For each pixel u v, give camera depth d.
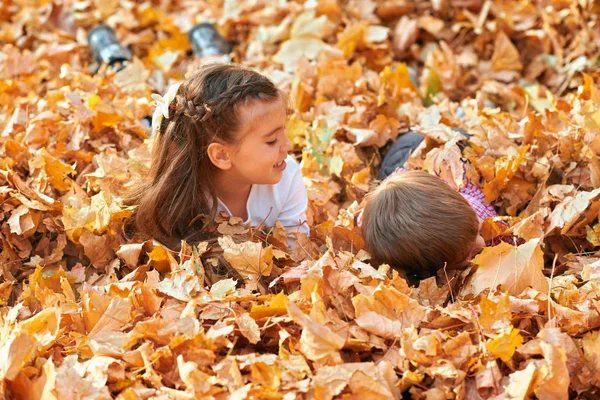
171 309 1.47
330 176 2.13
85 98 2.28
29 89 2.57
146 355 1.34
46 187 1.92
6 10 3.16
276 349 1.45
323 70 2.47
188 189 1.76
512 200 1.99
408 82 2.48
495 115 2.22
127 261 1.73
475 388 1.31
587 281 1.64
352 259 1.64
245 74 1.70
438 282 1.69
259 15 2.98
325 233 1.87
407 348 1.34
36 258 1.81
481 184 2.02
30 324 1.45
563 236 1.85
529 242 1.58
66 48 2.81
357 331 1.41
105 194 1.83
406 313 1.45
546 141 2.05
